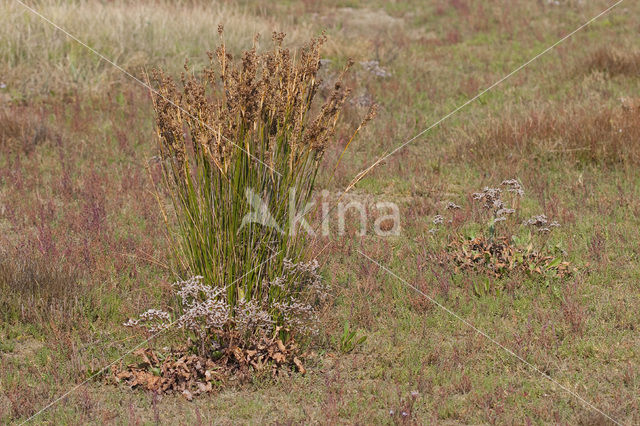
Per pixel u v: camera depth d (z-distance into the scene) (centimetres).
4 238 800
